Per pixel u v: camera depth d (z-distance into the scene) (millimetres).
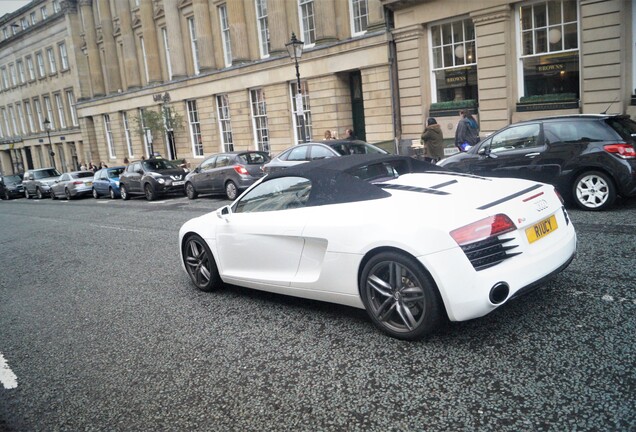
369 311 3975
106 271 7668
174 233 10500
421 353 3588
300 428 2863
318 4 20656
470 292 3352
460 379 3174
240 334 4395
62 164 50188
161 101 31344
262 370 3646
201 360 3951
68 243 10992
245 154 15859
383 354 3652
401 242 3549
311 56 21219
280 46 23281
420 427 2730
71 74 44750
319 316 4605
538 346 3486
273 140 24781
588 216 7484
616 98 12867
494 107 15438
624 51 12602
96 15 39656
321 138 22016
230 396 3330
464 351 3535
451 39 16656
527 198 3803
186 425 3045
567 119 8078
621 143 7441
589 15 12992
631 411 2645
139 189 20094
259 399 3244
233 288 5895
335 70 20391
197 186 17000
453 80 16844
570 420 2631
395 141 18125
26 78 51875
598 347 3381
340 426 2836
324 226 4152
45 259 9422
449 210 3580
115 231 11891
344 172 4406
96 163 43156
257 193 5105
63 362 4266
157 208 15984
